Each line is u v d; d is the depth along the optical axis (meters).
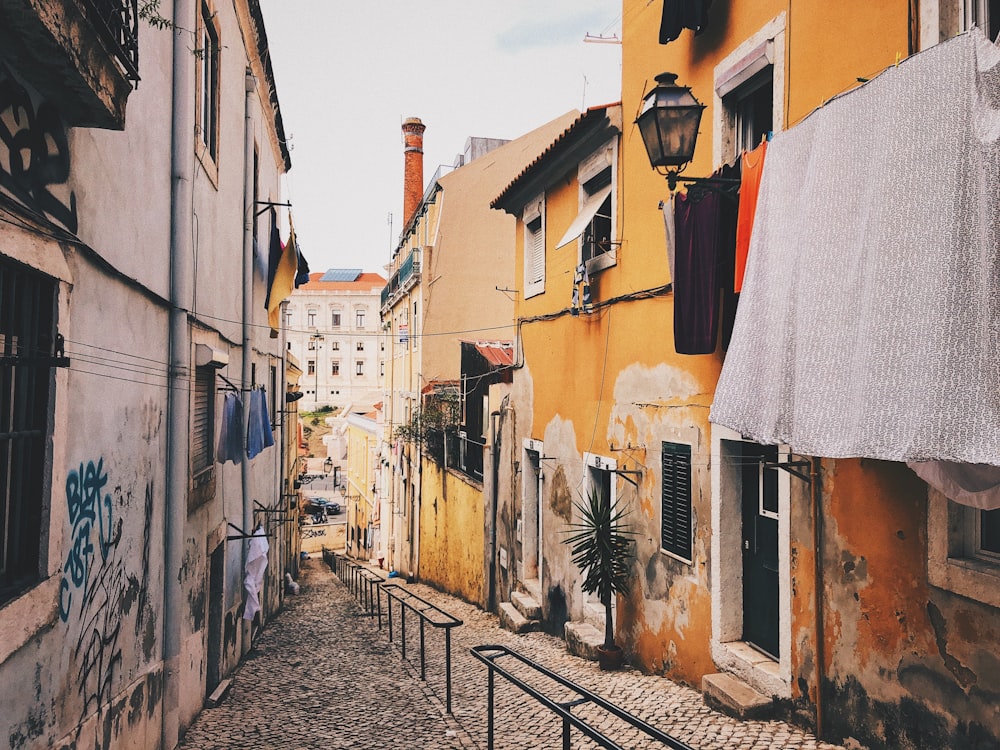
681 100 5.34
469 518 15.70
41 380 3.69
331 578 24.48
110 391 4.68
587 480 9.64
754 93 6.51
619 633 8.54
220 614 8.46
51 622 3.68
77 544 4.09
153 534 5.74
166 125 6.10
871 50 4.76
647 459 7.92
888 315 3.30
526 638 10.80
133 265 5.16
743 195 4.96
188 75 6.37
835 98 3.87
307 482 52.66
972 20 4.10
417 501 21.20
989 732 3.78
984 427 2.86
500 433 13.54
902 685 4.36
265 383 13.57
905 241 3.27
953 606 4.01
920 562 4.23
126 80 3.89
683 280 6.22
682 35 7.45
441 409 18.64
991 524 3.94
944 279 3.06
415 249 23.00
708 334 5.89
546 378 11.45
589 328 9.73
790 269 4.09
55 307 3.75
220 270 8.57
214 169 7.94
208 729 6.70
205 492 7.36
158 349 5.88
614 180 8.93
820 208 3.88
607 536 8.02
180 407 6.25
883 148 3.47
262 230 13.27
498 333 21.81
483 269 21.88
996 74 3.00
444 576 17.86
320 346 63.00
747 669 5.99
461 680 8.59
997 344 2.84
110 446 4.68
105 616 4.59
